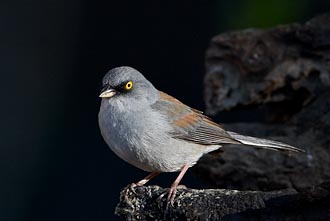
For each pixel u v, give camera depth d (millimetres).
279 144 10383
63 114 17969
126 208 9148
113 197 16703
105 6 18312
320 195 8148
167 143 9758
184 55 17844
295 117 12078
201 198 8781
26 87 17906
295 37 12109
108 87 9617
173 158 9914
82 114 17953
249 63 12305
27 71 17984
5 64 17828
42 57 18125
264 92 12195
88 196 16875
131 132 9508
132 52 18141
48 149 17625
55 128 17812
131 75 9695
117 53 18188
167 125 9781
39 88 17984
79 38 18328
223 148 11578
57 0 18375
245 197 8570
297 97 12195
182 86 17750
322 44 11898
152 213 9008
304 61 12031
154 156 9695
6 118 17641
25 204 17031
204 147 10289
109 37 18250
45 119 17828
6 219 16891
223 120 16344
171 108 9992
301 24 12406
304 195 8242
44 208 17000
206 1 17703
